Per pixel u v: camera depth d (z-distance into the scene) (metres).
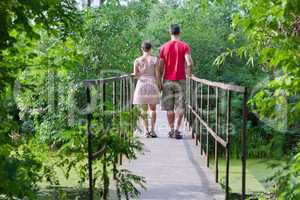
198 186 5.20
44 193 4.23
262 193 4.55
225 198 4.62
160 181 5.39
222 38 13.31
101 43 9.12
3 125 3.08
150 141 7.83
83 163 4.94
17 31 3.17
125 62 9.72
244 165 3.81
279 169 3.35
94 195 4.52
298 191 2.91
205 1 4.97
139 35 10.33
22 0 2.90
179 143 7.70
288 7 2.76
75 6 3.51
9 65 3.25
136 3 10.59
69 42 3.85
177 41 8.02
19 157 3.35
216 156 5.42
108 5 9.56
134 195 4.59
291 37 3.10
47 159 4.35
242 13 3.46
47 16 3.24
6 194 2.80
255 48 3.79
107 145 4.34
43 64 3.75
